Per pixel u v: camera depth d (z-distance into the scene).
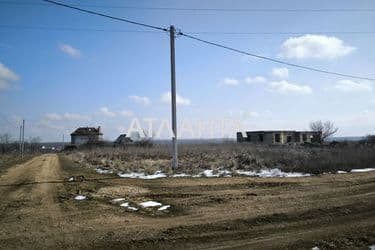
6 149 96.75
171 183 20.33
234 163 29.22
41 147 137.00
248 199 15.24
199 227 10.88
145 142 68.88
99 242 9.51
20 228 11.05
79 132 133.38
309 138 91.31
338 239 9.59
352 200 14.61
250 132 89.19
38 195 17.50
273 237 9.90
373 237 9.70
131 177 23.97
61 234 10.29
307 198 15.23
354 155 31.83
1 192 19.00
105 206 14.38
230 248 9.02
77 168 33.78
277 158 31.72
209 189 18.11
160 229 10.68
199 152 41.47
